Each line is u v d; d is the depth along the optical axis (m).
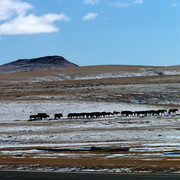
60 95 98.00
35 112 79.69
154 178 21.36
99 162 27.64
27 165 26.48
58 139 46.28
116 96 96.75
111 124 59.41
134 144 40.19
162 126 55.72
